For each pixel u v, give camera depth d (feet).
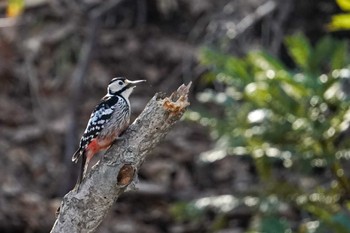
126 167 22.57
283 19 52.11
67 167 48.75
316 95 35.86
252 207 38.01
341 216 34.30
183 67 54.24
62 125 52.19
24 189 48.47
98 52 55.57
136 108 52.47
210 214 47.19
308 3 54.13
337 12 54.08
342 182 37.04
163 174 49.96
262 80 36.45
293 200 37.83
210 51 38.42
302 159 36.45
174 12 57.31
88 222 22.86
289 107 36.35
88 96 53.62
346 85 37.32
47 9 55.67
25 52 55.01
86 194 22.67
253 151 37.04
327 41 37.50
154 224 47.52
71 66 54.70
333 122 35.78
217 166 50.37
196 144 51.65
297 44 37.45
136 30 57.52
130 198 48.75
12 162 50.24
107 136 27.91
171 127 22.81
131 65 55.47
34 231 45.73
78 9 55.52
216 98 38.40
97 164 22.72
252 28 53.11
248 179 49.16
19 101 53.98
